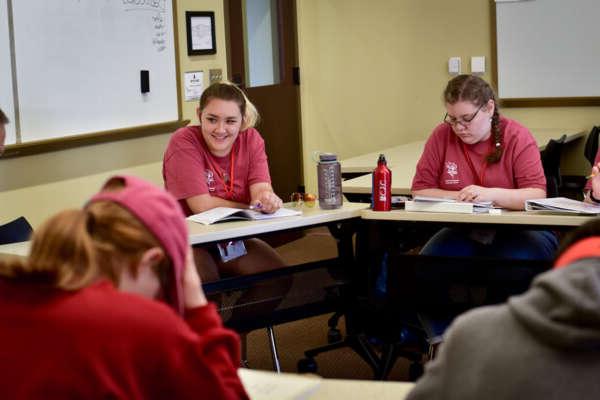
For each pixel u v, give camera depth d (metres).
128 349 1.25
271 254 3.23
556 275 1.05
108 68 4.32
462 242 3.11
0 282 1.28
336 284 3.12
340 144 6.59
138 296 1.30
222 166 3.31
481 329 1.08
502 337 1.05
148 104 4.63
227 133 3.21
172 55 4.80
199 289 1.47
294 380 1.70
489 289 2.68
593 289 0.99
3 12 3.70
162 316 1.29
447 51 6.13
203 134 3.26
